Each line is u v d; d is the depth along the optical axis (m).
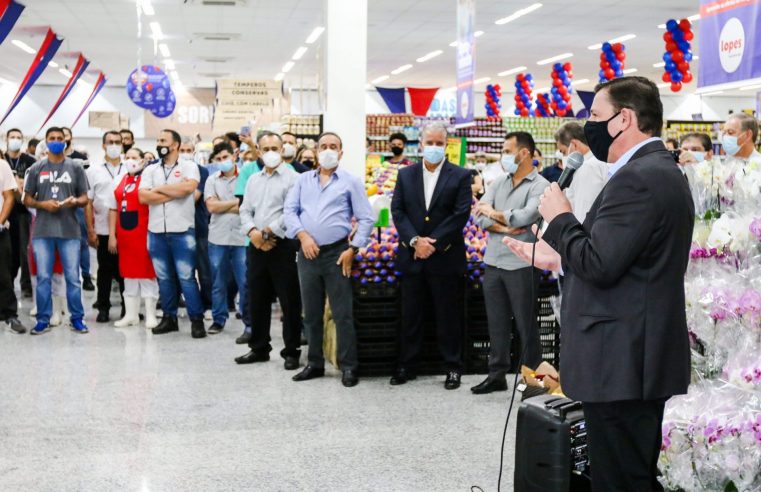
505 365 5.07
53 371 5.51
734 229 2.93
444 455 3.85
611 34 16.91
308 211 5.24
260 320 5.86
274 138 5.61
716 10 3.71
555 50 19.31
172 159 6.82
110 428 4.26
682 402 3.05
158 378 5.36
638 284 2.19
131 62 21.34
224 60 20.97
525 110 16.55
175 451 3.90
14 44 18.00
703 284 2.96
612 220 2.17
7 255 6.91
